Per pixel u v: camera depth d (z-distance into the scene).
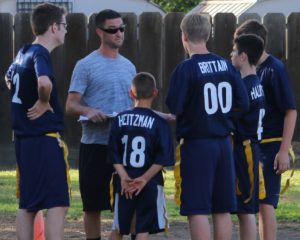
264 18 43.44
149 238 28.16
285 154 23.77
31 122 22.19
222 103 22.16
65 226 29.78
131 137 22.94
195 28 22.19
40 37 22.61
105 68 24.45
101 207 24.61
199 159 22.03
